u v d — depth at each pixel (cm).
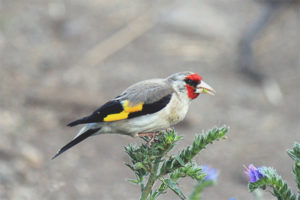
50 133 1141
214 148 1196
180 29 1795
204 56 1672
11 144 1035
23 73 1412
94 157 1084
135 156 441
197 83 630
